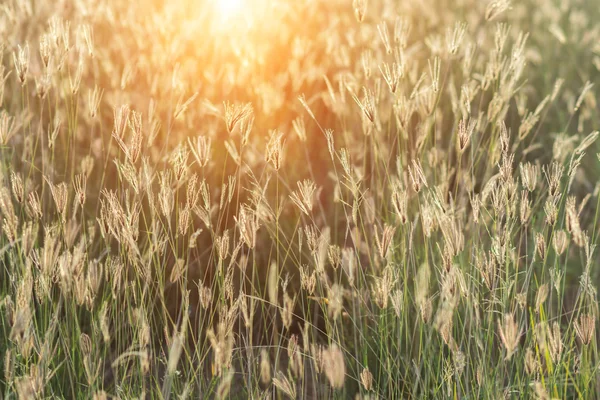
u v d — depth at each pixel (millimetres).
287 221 3197
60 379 2799
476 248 2723
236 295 3035
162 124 3348
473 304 2736
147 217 3115
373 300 2869
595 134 2639
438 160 3146
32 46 3449
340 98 3357
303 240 3145
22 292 2520
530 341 2639
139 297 2855
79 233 3049
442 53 3529
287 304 2660
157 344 2955
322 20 4000
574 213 2570
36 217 2682
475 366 2709
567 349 2682
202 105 3328
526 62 4043
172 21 3643
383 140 3312
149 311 2885
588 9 5012
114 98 3289
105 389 2818
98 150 3193
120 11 3783
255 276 3096
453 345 2617
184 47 3531
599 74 4277
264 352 2584
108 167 3250
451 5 4410
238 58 3516
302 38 3762
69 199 3068
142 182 2744
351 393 2869
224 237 2635
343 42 3879
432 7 4250
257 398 2660
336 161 3393
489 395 2643
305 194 2662
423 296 2607
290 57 3643
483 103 3676
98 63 3600
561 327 2908
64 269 2578
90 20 3551
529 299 2973
